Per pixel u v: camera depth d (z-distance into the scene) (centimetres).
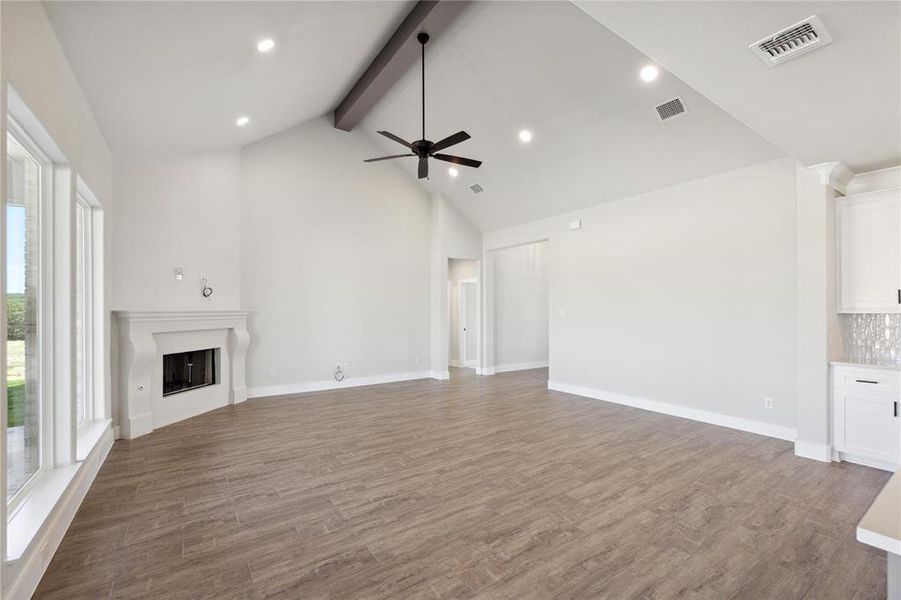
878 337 374
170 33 283
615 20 206
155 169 458
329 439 414
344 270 682
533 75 444
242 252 589
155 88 341
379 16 409
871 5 182
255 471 333
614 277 573
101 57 277
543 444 399
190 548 227
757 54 220
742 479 317
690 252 490
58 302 271
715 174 466
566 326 643
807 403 364
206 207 520
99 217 374
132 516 261
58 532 228
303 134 644
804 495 290
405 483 311
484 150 594
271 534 241
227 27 306
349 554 221
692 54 224
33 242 258
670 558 218
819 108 268
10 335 226
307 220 647
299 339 639
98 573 205
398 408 541
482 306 809
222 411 523
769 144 410
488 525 251
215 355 546
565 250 645
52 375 268
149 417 434
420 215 771
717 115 400
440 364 761
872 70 226
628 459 359
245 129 522
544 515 263
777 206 421
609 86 416
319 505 276
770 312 425
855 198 362
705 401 476
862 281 358
